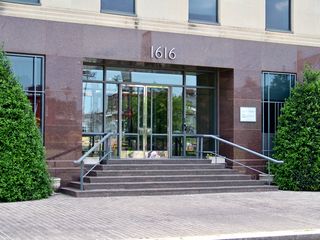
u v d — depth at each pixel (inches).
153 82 777.6
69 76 677.3
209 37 757.9
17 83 584.1
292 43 812.6
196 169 712.4
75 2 683.4
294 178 720.3
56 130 668.7
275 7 813.9
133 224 433.1
